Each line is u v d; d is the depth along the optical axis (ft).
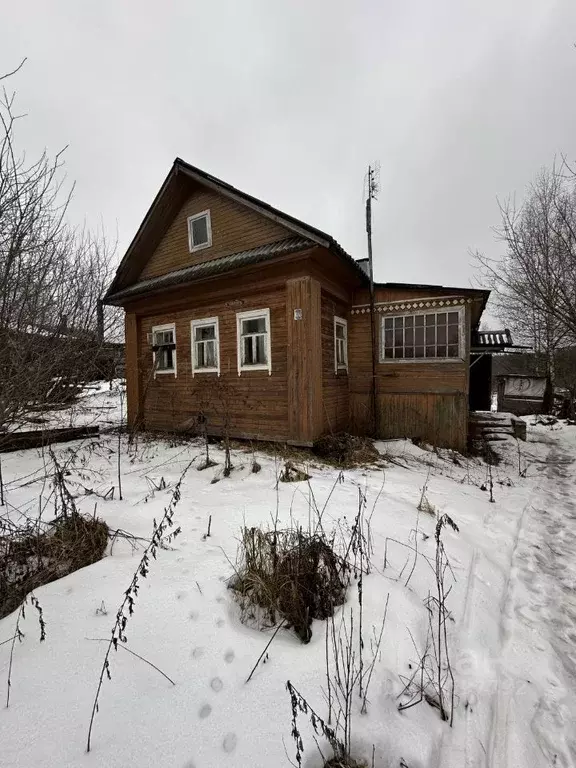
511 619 9.41
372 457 24.70
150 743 5.22
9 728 5.34
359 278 29.78
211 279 28.07
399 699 6.36
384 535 12.32
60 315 13.47
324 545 8.96
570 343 45.62
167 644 7.06
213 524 12.64
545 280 27.27
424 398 29.17
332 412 28.27
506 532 14.49
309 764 5.06
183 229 33.65
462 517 15.17
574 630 9.05
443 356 28.50
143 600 8.24
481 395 49.83
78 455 24.13
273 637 7.12
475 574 10.91
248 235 29.04
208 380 30.60
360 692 6.14
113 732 5.33
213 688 6.18
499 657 8.02
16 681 6.13
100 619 7.66
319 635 7.55
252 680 6.36
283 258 24.27
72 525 11.06
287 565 8.68
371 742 5.49
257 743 5.28
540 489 21.45
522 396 65.57
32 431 26.37
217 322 29.99
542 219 27.68
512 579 11.35
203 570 9.48
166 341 34.73
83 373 16.26
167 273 34.88
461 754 5.72
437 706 6.46
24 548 10.19
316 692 6.15
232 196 27.53
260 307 27.45
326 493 16.33
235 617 8.05
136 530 12.13
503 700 6.92
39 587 8.73
